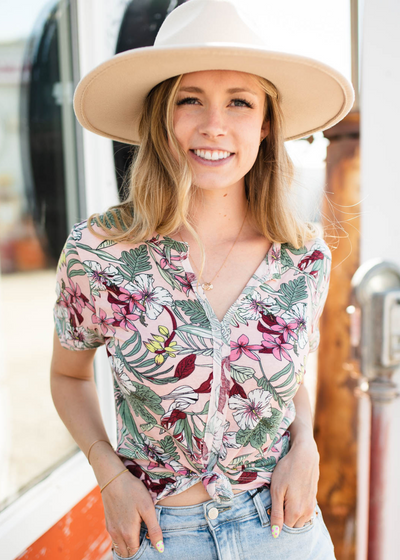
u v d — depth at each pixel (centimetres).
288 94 141
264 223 139
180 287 123
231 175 128
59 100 244
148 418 120
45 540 190
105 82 129
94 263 123
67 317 131
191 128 124
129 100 140
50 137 247
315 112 152
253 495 122
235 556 117
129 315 121
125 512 117
